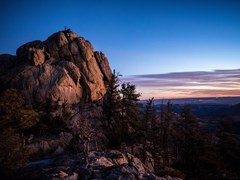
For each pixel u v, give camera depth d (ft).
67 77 193.16
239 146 175.32
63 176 72.69
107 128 159.74
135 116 163.12
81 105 198.59
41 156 127.13
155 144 159.12
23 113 112.37
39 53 201.05
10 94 114.01
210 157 152.25
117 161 100.01
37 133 146.41
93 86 210.79
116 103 167.63
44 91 180.96
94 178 72.74
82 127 90.22
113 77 177.27
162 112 204.54
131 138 152.05
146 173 79.25
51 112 165.78
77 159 94.84
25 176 84.94
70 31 236.84
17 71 190.90
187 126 197.06
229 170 156.15
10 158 85.15
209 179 136.26
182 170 147.64
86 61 217.15
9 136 90.53
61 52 216.13
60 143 139.54
